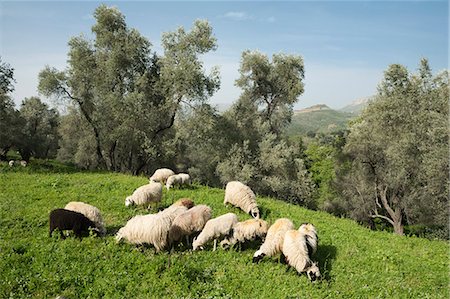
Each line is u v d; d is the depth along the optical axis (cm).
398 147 2412
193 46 3200
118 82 3347
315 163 5419
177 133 3303
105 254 966
